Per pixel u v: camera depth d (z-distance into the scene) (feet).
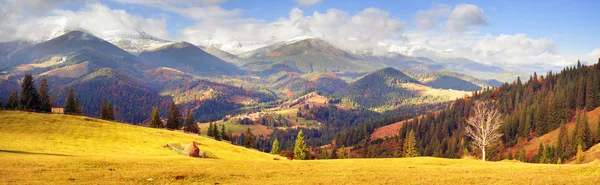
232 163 183.62
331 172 150.30
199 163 178.40
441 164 194.80
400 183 115.75
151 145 288.30
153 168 155.53
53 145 238.68
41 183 111.75
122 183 116.78
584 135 522.47
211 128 562.66
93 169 144.05
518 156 554.05
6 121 302.86
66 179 119.44
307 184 116.88
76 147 242.58
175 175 133.49
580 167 136.15
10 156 165.68
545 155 493.77
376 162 205.26
